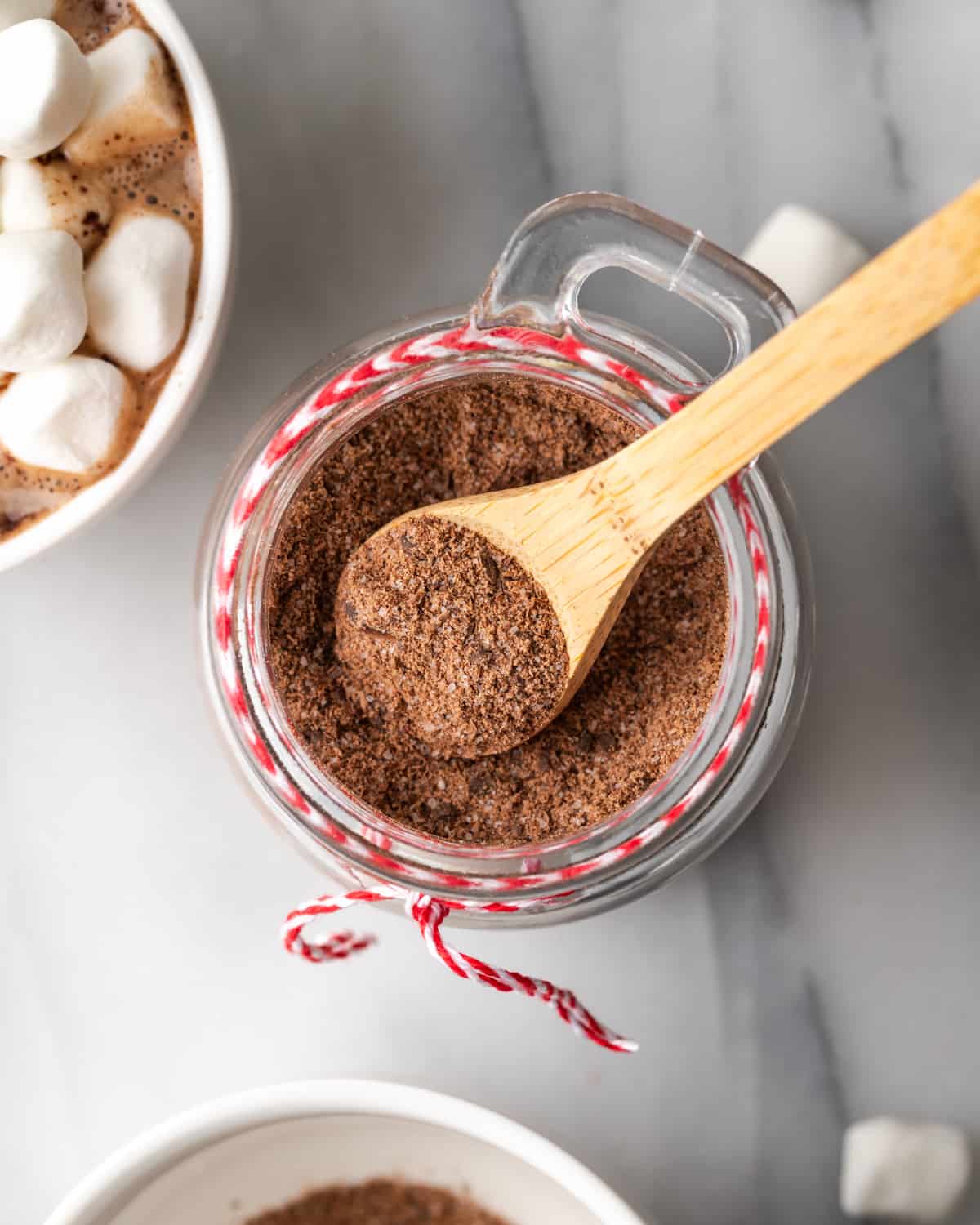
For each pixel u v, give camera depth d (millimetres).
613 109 349
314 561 317
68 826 352
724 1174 350
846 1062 351
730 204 349
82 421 320
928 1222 348
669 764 314
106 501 322
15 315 312
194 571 341
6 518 326
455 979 351
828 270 339
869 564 351
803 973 351
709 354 346
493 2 349
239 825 352
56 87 310
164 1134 324
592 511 300
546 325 302
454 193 350
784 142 349
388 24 348
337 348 346
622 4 348
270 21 348
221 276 322
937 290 278
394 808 316
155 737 352
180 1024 352
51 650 351
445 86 349
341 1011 351
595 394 309
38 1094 354
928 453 350
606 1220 316
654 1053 351
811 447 351
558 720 319
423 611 307
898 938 351
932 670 351
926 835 351
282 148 349
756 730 311
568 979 351
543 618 305
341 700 316
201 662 325
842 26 348
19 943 353
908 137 349
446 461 320
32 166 320
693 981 351
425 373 308
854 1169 347
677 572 320
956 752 351
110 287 321
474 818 317
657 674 319
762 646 311
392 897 312
